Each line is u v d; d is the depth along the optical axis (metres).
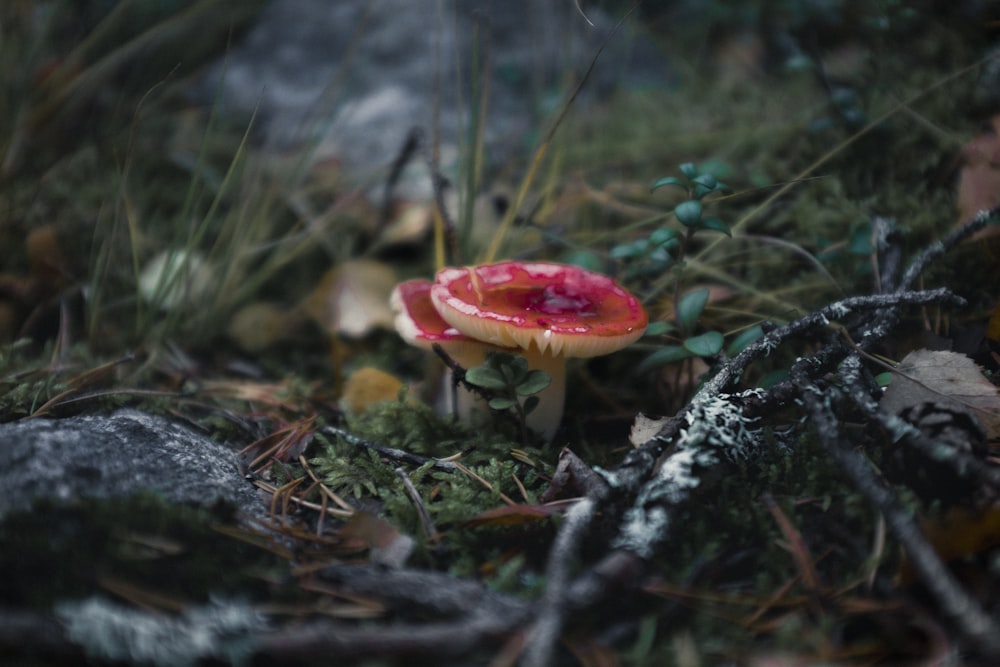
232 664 0.29
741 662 0.30
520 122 0.62
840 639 0.31
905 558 0.31
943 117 0.49
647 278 0.46
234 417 0.41
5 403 0.40
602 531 0.33
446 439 0.40
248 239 0.50
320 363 0.49
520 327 0.37
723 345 0.41
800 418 0.38
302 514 0.36
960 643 0.29
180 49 0.66
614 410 0.43
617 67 0.67
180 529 0.32
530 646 0.29
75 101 0.58
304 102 0.63
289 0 0.70
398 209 0.56
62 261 0.50
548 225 0.52
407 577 0.31
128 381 0.44
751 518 0.34
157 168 0.59
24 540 0.31
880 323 0.38
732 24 0.72
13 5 0.56
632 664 0.30
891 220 0.43
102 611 0.29
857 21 0.56
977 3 0.52
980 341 0.40
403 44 0.65
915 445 0.33
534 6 0.66
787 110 0.56
